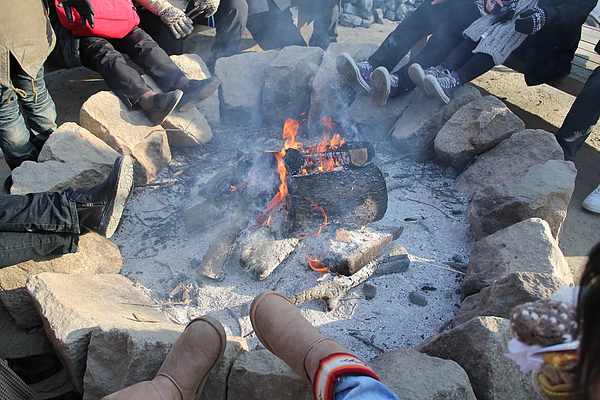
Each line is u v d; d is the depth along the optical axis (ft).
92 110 10.70
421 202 10.82
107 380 6.49
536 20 10.88
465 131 11.07
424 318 8.13
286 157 9.50
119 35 11.85
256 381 6.22
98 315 7.01
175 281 8.90
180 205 10.70
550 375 3.17
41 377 7.51
